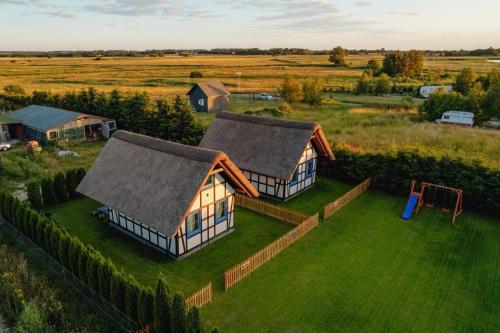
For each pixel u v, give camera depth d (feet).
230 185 76.95
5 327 51.67
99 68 551.59
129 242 75.51
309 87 263.49
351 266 67.31
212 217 74.59
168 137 158.40
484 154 122.31
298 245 74.33
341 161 112.78
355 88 329.93
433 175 95.86
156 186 69.15
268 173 92.12
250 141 100.68
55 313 52.70
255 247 74.33
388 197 100.53
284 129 97.35
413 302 57.88
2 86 333.01
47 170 120.26
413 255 71.41
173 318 44.42
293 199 99.45
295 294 59.16
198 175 65.46
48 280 62.39
